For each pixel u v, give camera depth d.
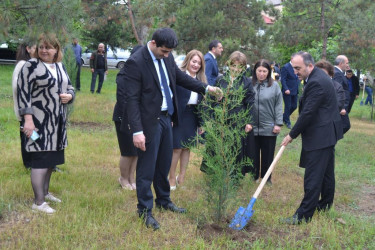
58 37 5.16
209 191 4.42
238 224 4.28
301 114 4.52
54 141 4.40
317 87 4.50
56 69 4.50
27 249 3.60
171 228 4.25
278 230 4.39
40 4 5.02
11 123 9.13
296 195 5.75
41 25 4.98
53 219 4.19
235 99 4.59
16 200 4.70
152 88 4.14
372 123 15.05
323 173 4.57
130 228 4.14
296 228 4.47
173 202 5.07
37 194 4.42
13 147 7.12
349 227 4.59
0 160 6.17
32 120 4.26
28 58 4.93
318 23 16.28
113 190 5.39
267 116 6.07
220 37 14.86
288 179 6.59
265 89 6.07
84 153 7.20
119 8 15.42
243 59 5.39
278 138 10.20
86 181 5.61
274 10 16.84
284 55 27.33
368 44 14.70
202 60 5.59
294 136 4.58
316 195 4.56
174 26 14.71
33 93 4.30
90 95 13.88
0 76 18.09
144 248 3.71
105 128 9.91
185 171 6.01
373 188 6.53
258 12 15.73
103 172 6.21
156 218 4.49
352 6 15.23
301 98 4.77
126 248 3.71
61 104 4.47
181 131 5.56
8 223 4.12
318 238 4.22
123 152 5.41
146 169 4.25
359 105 21.02
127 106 4.09
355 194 6.14
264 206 5.11
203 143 4.77
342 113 7.79
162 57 4.21
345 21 15.30
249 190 5.48
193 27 14.44
